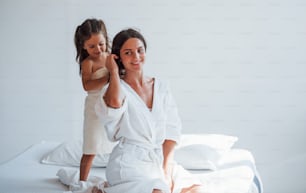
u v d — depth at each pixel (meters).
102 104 1.94
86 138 2.29
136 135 1.99
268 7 3.06
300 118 3.12
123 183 1.92
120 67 2.07
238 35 3.08
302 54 3.09
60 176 2.31
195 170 2.53
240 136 3.14
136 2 3.08
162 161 2.05
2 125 3.19
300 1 3.05
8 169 2.50
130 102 2.00
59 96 3.17
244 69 3.10
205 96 3.12
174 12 3.08
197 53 3.10
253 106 3.12
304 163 3.14
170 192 1.97
